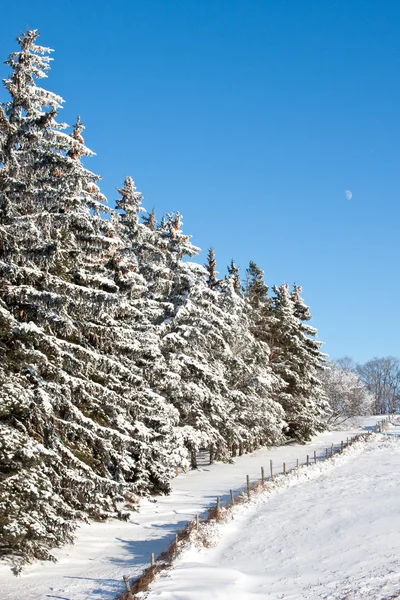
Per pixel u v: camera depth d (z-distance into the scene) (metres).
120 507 24.66
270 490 25.67
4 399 14.67
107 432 19.67
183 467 30.44
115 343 21.61
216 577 13.55
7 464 14.90
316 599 11.62
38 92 17.19
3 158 15.96
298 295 61.09
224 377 39.72
